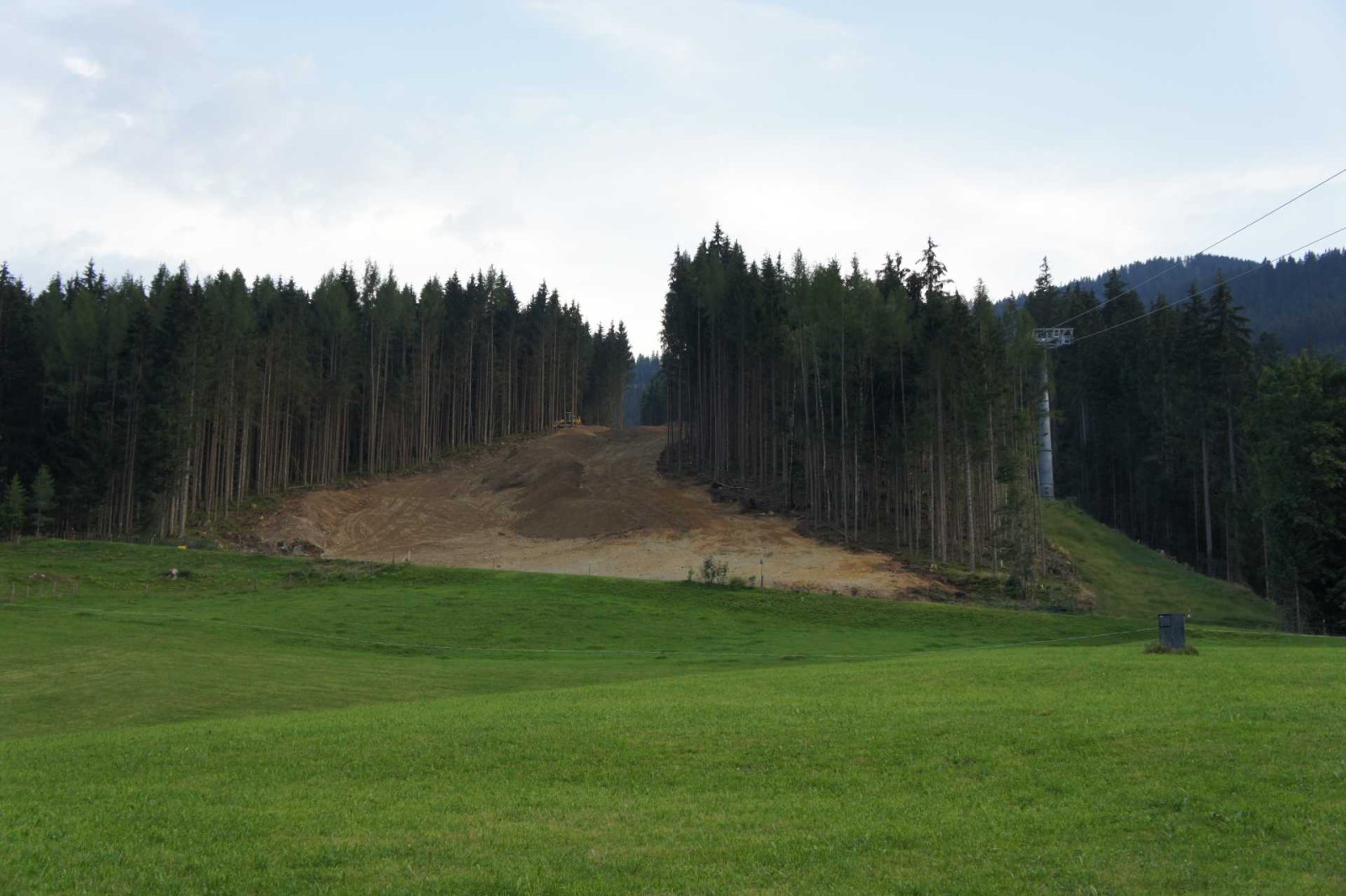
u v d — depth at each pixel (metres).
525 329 158.25
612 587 66.75
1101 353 116.19
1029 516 78.56
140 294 112.00
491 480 119.44
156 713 31.59
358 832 14.61
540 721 22.83
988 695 24.55
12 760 20.95
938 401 77.94
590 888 12.18
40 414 97.50
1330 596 60.12
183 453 88.00
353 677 38.91
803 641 53.53
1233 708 20.80
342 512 104.06
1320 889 11.63
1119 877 12.20
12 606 56.28
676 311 125.94
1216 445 97.94
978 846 13.48
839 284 88.00
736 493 101.25
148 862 13.38
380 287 131.38
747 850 13.53
